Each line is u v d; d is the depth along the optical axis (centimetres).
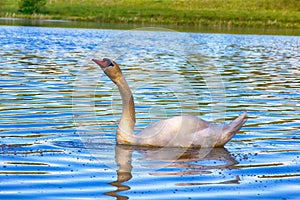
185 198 1159
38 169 1333
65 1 10325
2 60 3644
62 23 8094
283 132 1795
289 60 4328
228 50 4969
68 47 4697
